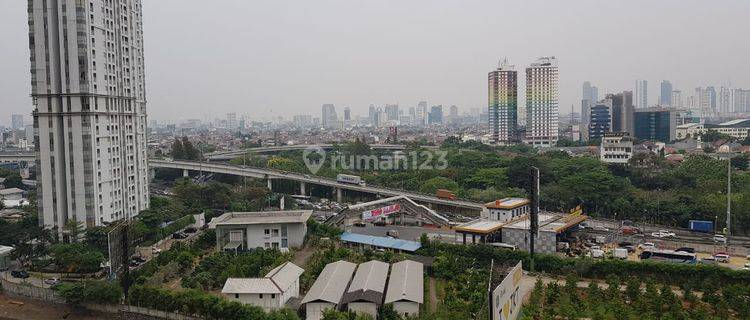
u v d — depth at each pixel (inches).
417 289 4800.7
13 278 5841.5
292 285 5073.8
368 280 4970.5
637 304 4584.2
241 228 7032.5
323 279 5098.4
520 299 4581.7
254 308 4522.6
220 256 6186.0
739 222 7672.2
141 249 7012.8
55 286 5285.4
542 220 7224.4
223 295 4840.1
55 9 7135.8
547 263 5866.1
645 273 5482.3
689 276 5324.8
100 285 4965.6
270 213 7603.4
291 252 6619.1
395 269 5457.7
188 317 4726.9
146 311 4877.0
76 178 7244.1
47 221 7332.7
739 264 5954.7
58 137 7258.9
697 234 7603.4
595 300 4773.6
